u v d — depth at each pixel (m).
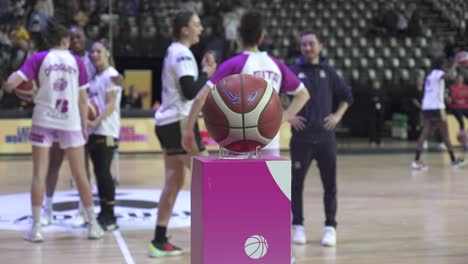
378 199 6.41
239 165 2.12
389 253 4.13
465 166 9.60
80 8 13.33
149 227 5.04
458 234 4.72
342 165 9.79
